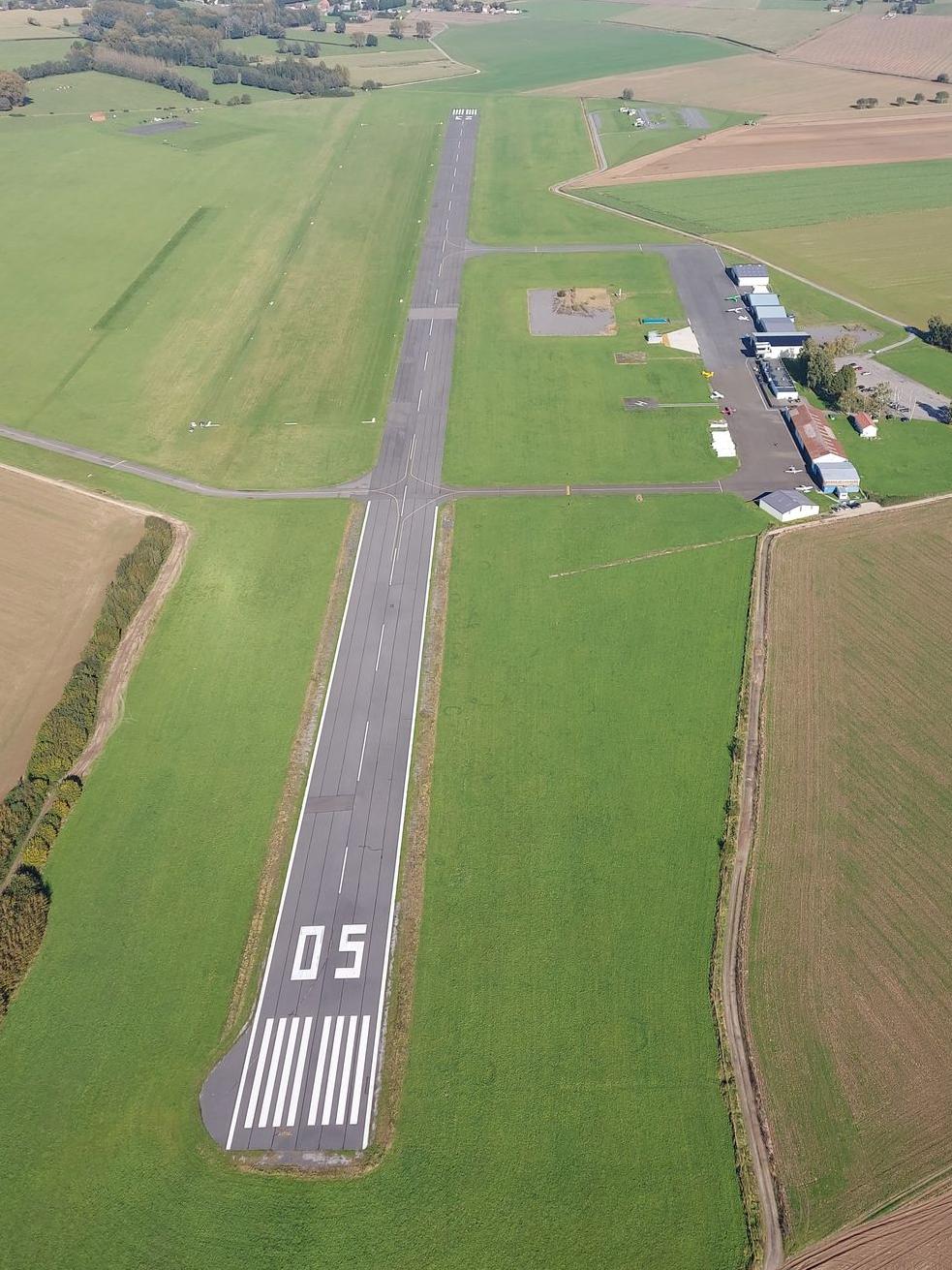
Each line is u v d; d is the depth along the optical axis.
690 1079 47.97
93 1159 45.97
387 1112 47.31
